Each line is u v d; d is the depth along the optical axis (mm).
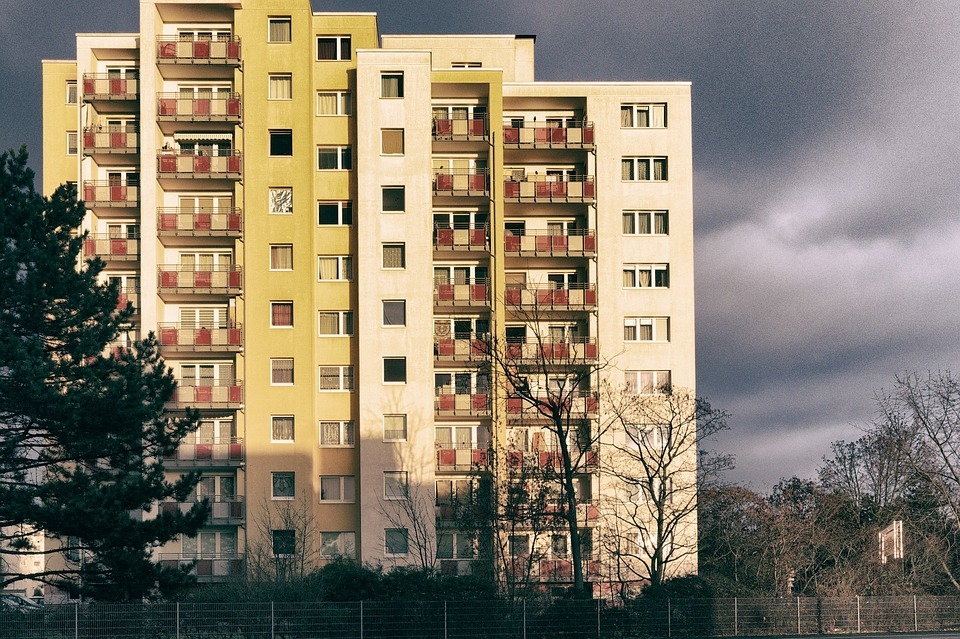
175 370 57438
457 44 66438
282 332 57000
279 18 58906
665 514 54188
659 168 61719
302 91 58438
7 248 38344
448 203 60156
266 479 55844
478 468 51781
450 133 59750
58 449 38719
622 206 61062
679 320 60531
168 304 57875
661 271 61094
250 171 57906
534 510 47438
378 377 57281
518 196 60250
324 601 39469
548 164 62406
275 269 57531
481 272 60562
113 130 58500
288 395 56562
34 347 36688
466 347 58281
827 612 47031
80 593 36625
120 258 57312
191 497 55375
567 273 61781
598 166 61219
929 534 58844
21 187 39969
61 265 38500
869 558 56875
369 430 56875
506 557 52094
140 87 57406
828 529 59375
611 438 58531
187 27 59312
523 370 57531
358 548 56188
